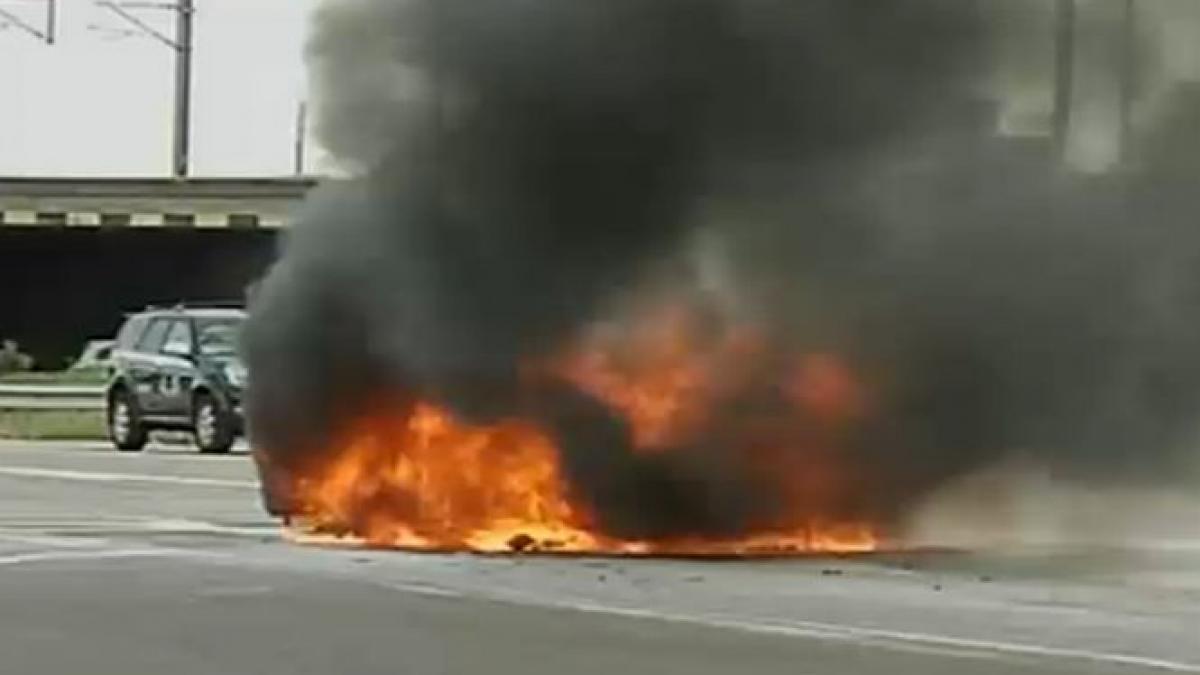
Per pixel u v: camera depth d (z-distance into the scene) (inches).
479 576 802.2
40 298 3533.5
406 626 661.9
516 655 602.5
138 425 1708.9
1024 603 729.0
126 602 717.9
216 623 666.8
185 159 3034.0
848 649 616.4
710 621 676.7
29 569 817.5
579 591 756.6
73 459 1581.0
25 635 639.1
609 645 622.5
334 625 663.8
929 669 580.7
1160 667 586.6
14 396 2140.7
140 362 1708.9
